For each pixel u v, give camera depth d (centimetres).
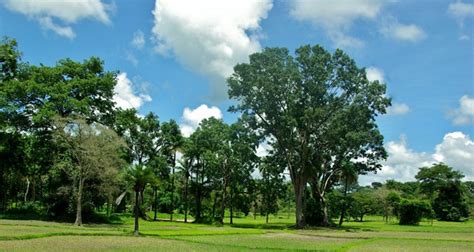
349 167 6147
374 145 5672
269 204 7294
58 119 4506
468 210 9400
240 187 6925
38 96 4962
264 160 6097
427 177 9475
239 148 5941
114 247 2461
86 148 4447
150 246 2567
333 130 5412
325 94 5462
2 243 2462
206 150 6925
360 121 5488
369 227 5919
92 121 5194
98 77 5231
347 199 6969
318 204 6306
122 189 5509
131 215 7425
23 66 5272
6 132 5162
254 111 5741
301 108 5491
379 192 8700
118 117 5459
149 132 7331
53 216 5034
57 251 2170
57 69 5172
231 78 5638
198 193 7175
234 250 2491
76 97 5175
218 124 7125
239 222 7512
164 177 7156
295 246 2817
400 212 7075
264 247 2697
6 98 4825
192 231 4016
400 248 2809
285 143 5762
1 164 5297
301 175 5700
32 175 5803
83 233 3262
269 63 5525
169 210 9412
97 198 5125
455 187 9275
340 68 5400
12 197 6388
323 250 2556
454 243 3278
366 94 5384
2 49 5031
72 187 4884
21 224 3897
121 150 5381
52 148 5112
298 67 5491
